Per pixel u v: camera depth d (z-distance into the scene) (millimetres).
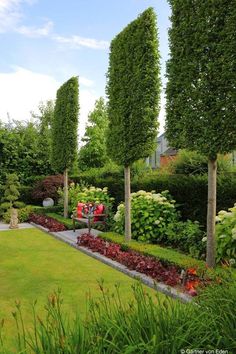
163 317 2277
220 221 5742
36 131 18328
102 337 2084
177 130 5266
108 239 7504
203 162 8836
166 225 7395
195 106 4820
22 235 9781
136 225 7406
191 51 4926
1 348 2148
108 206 10188
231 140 4391
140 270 5461
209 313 2281
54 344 2049
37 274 5750
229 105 4309
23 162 15820
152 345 1955
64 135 11609
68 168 11672
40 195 14406
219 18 4449
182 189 7902
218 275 3514
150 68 6656
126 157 7070
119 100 7332
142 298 2461
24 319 3838
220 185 6867
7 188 13477
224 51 4340
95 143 22000
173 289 4516
